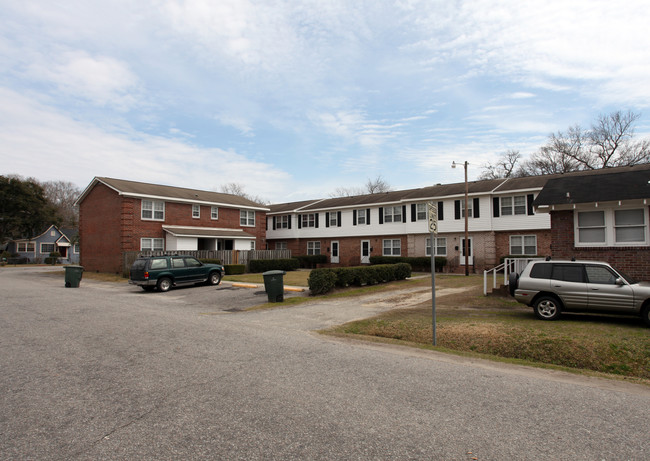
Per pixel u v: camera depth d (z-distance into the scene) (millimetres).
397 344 8023
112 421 4133
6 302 14023
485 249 27938
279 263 31672
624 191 12484
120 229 27609
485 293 14711
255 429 3943
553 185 14758
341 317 11164
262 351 7168
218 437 3766
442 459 3381
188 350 7160
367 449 3547
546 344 7500
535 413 4453
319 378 5617
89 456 3402
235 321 10523
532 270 10070
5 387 5184
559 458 3414
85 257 31516
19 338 8125
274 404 4613
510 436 3846
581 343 7359
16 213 50875
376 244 34031
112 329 9117
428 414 4375
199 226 32281
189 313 11969
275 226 41844
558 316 9641
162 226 29531
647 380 5953
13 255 52531
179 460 3336
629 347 7047
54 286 21000
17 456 3395
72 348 7281
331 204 38125
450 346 8039
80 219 32406
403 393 5051
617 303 8992
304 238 39312
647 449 3596
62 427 3988
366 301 14281
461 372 6098
